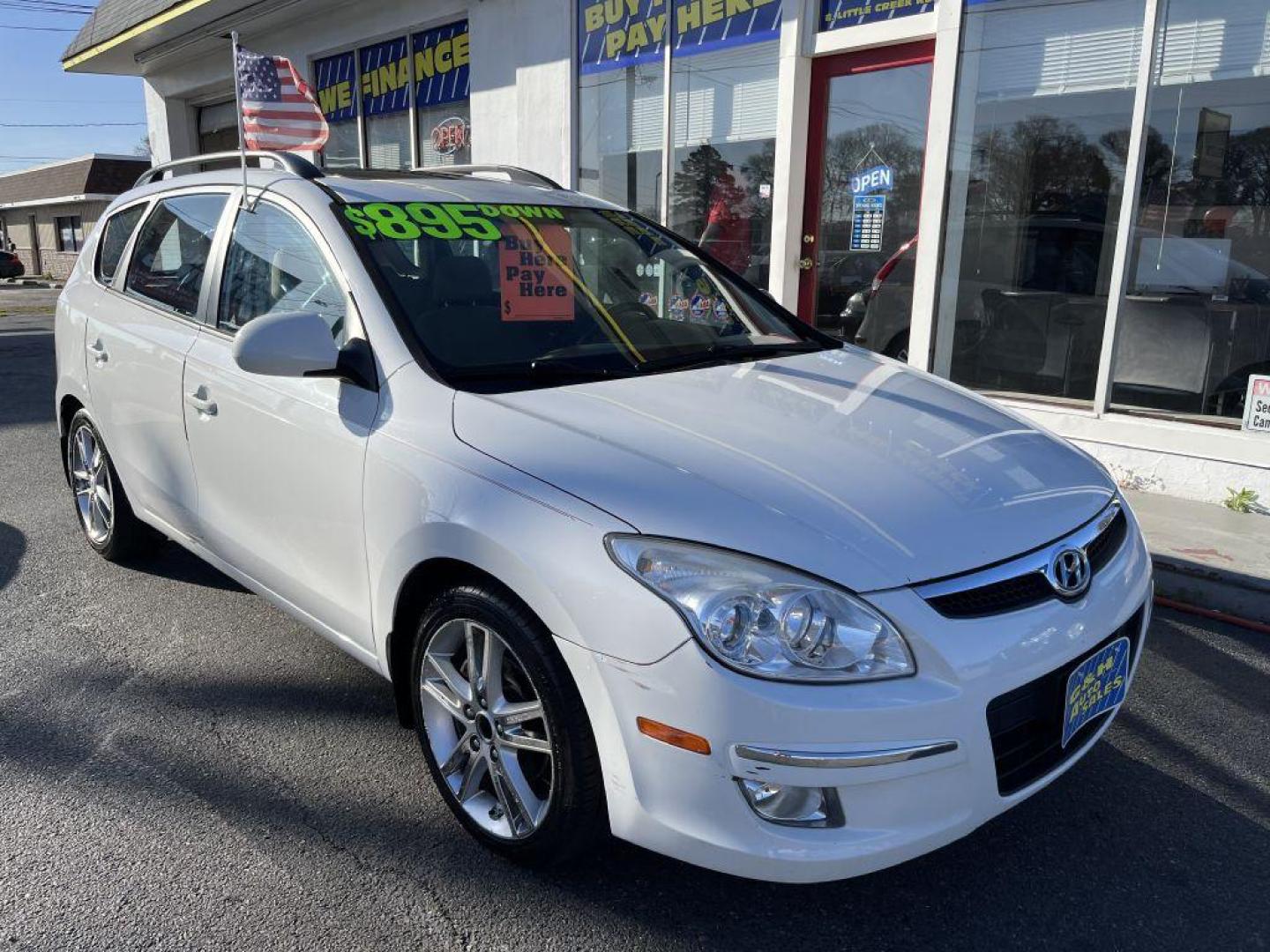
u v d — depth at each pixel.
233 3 10.35
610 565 2.08
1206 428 5.09
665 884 2.45
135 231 4.21
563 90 8.18
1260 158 4.88
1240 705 3.35
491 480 2.33
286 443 2.95
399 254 3.00
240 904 2.36
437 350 2.76
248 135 4.99
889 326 6.49
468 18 8.95
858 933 2.30
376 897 2.39
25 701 3.31
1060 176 5.53
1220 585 4.03
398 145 10.38
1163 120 5.14
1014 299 5.81
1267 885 2.47
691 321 3.42
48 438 7.19
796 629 1.96
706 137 7.28
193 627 3.89
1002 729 2.10
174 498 3.69
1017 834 2.66
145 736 3.09
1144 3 5.09
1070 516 2.39
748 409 2.64
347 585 2.82
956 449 2.54
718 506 2.12
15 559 4.63
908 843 2.02
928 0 5.88
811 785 1.96
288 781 2.86
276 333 2.60
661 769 2.04
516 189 3.68
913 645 2.00
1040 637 2.13
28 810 2.71
